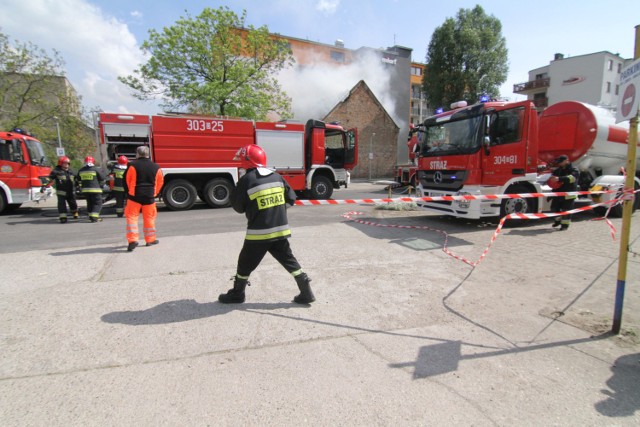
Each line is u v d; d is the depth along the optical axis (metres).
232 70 19.91
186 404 2.18
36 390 2.30
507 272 4.73
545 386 2.37
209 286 4.18
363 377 2.46
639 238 6.66
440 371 2.54
